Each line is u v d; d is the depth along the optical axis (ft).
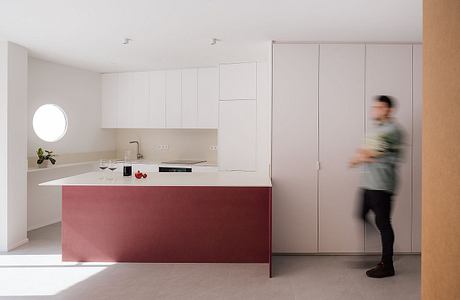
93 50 16.79
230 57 18.11
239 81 19.31
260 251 13.74
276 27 13.03
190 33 13.93
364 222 14.67
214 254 13.75
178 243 13.76
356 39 14.38
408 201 14.60
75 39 14.85
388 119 12.40
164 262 13.78
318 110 14.75
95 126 22.85
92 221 13.91
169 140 23.63
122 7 11.14
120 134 24.57
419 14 11.57
